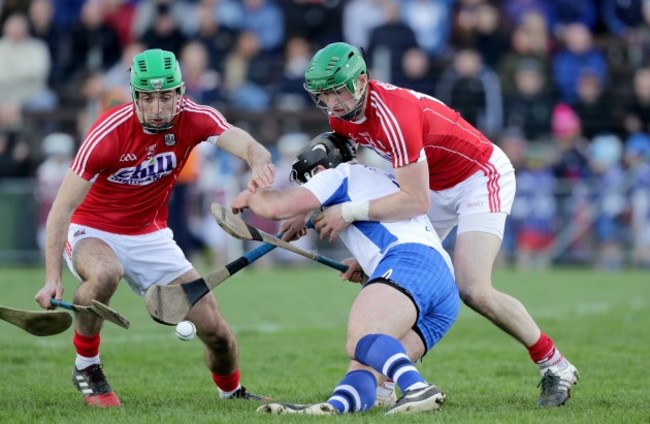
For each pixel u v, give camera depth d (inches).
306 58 2438.5
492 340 1326.3
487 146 888.3
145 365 1120.2
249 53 2428.6
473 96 2389.3
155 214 880.9
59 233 813.2
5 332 1349.7
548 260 2292.1
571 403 854.5
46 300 796.0
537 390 949.8
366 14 2475.4
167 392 940.6
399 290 742.5
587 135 2500.0
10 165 2223.2
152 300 775.1
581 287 1939.0
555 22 2652.6
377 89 803.4
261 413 755.4
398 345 732.7
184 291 788.0
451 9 2568.9
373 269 779.4
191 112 843.4
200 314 849.5
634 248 2293.3
